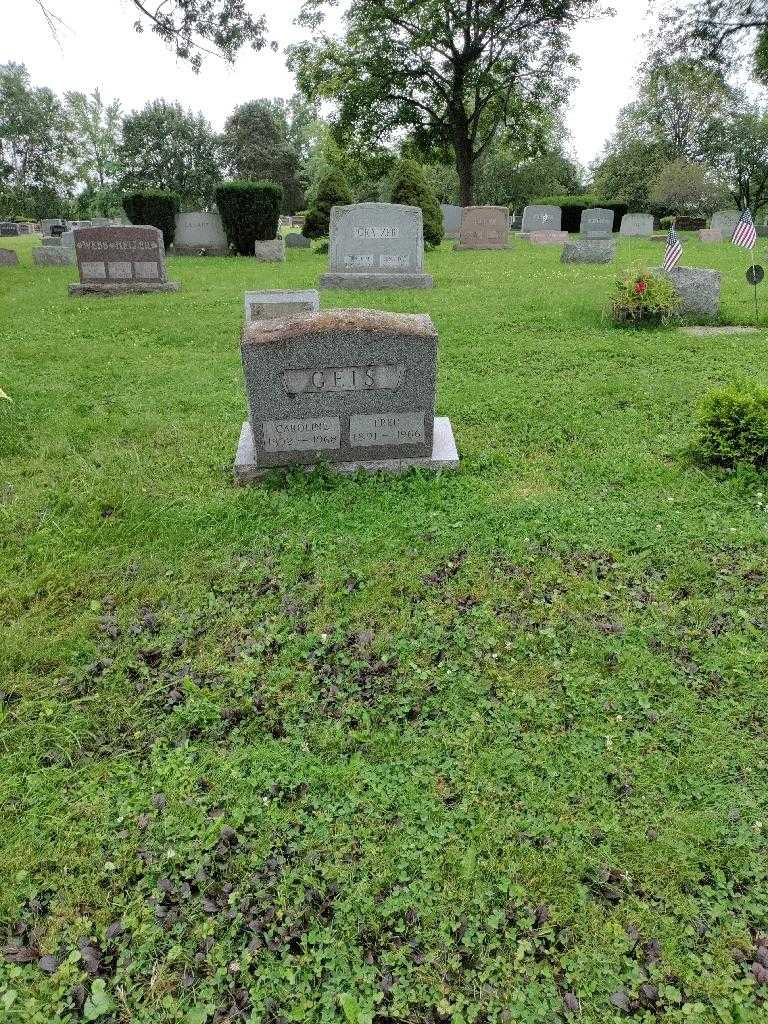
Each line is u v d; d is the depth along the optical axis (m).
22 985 2.21
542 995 2.14
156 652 3.57
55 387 7.58
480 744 2.98
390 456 5.31
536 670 3.36
